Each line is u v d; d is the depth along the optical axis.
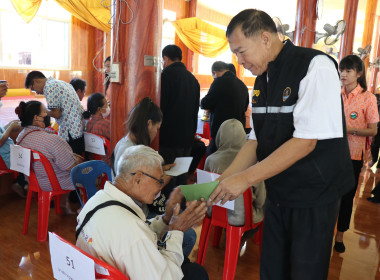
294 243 1.35
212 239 2.76
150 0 2.21
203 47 12.04
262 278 1.52
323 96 1.12
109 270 1.04
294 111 1.17
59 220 2.95
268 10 15.11
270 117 1.27
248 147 1.53
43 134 2.52
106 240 1.11
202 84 14.54
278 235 1.42
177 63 3.05
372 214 3.42
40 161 2.48
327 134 1.13
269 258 1.47
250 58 1.23
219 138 2.24
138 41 2.23
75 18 10.44
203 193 1.24
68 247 1.12
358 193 4.06
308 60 1.16
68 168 2.55
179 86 2.98
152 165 1.25
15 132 3.33
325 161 1.24
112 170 1.99
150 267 1.11
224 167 2.10
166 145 3.05
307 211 1.30
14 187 3.36
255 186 2.06
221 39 12.84
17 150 2.51
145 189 1.26
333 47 4.86
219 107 3.46
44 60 10.50
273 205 1.42
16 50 9.85
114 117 2.38
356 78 2.53
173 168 2.03
